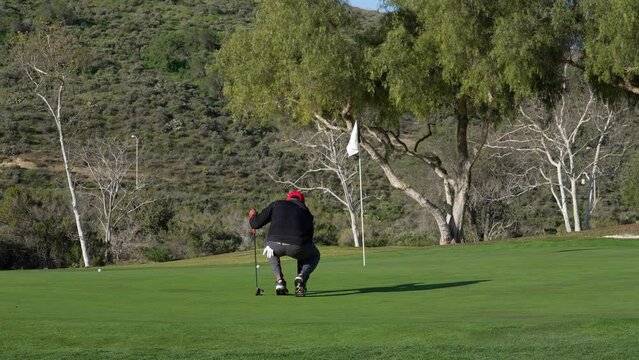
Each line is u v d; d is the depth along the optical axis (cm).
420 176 5834
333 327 718
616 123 4809
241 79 3366
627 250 1892
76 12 8662
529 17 2933
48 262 4266
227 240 4950
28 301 1030
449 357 609
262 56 3294
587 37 3008
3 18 7631
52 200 4712
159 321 776
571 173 4525
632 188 5181
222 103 7606
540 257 1747
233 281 1367
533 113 4816
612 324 691
